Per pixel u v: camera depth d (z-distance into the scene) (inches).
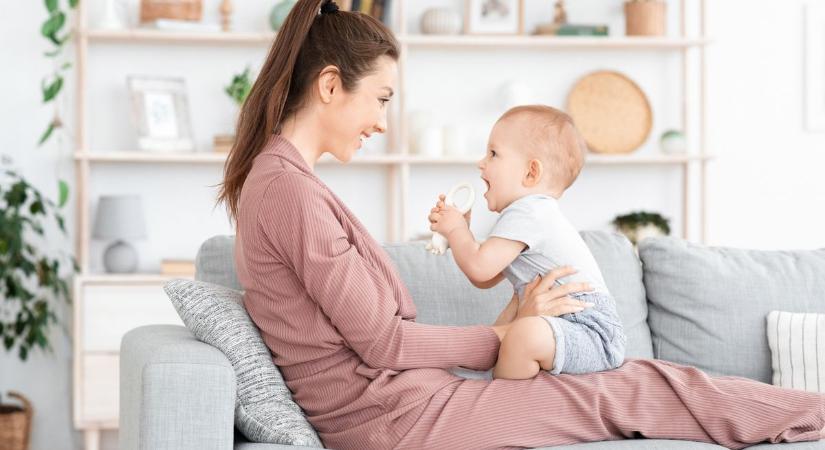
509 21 173.9
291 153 77.6
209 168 173.5
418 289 93.0
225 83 173.0
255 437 72.6
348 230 76.9
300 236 73.1
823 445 74.5
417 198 179.0
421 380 73.5
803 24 185.3
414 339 73.6
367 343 72.9
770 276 100.2
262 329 77.3
